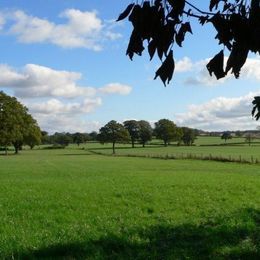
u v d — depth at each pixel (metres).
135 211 20.66
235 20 3.14
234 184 32.75
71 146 197.50
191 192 27.92
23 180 38.06
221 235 15.00
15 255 12.46
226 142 192.75
